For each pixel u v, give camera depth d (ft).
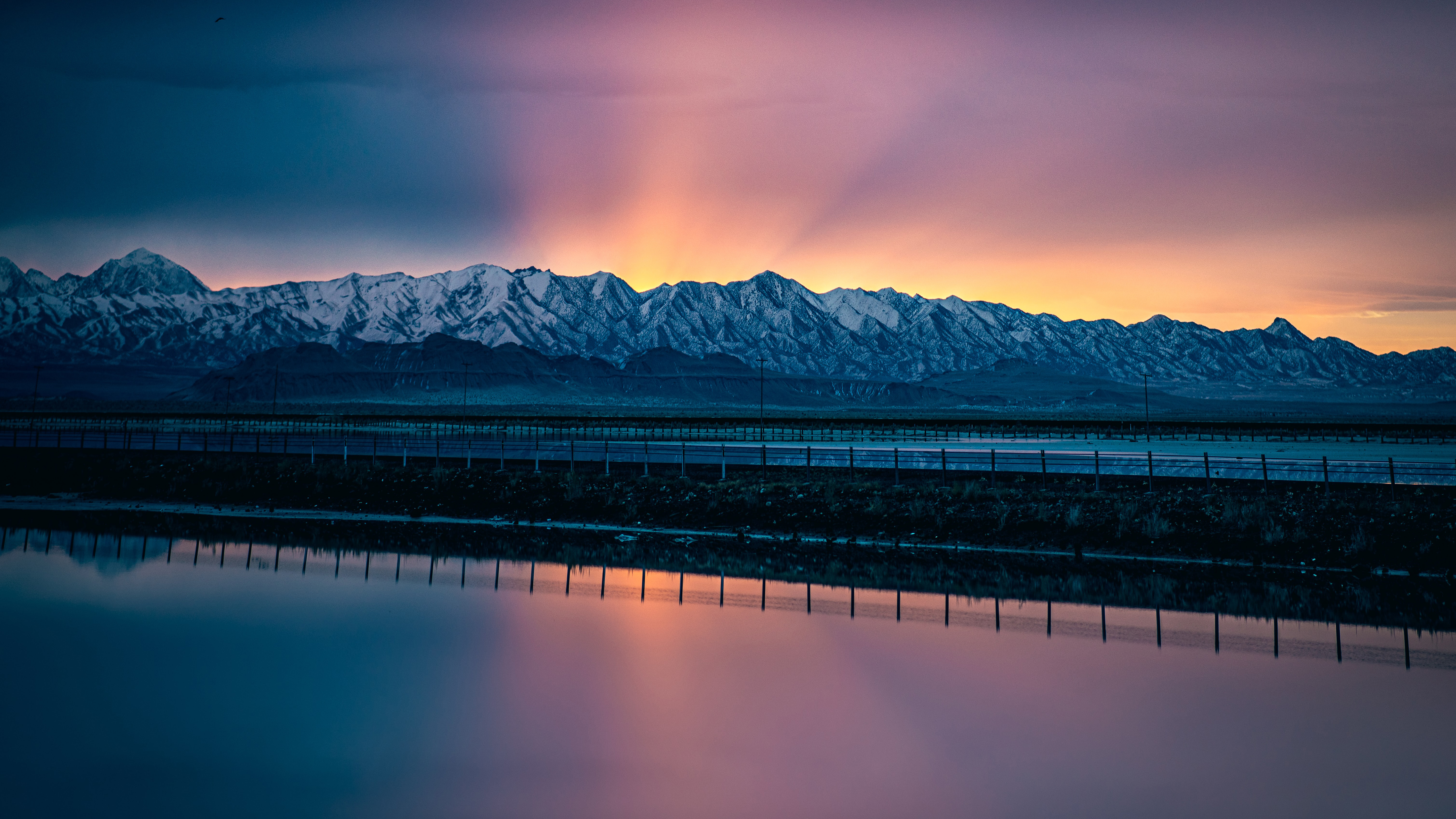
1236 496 128.57
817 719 59.52
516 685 65.67
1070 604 88.74
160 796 48.93
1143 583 98.63
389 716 59.21
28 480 171.73
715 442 251.80
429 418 353.31
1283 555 107.76
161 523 138.62
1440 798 48.52
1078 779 51.01
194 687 64.80
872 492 136.87
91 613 83.87
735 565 107.86
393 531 132.87
